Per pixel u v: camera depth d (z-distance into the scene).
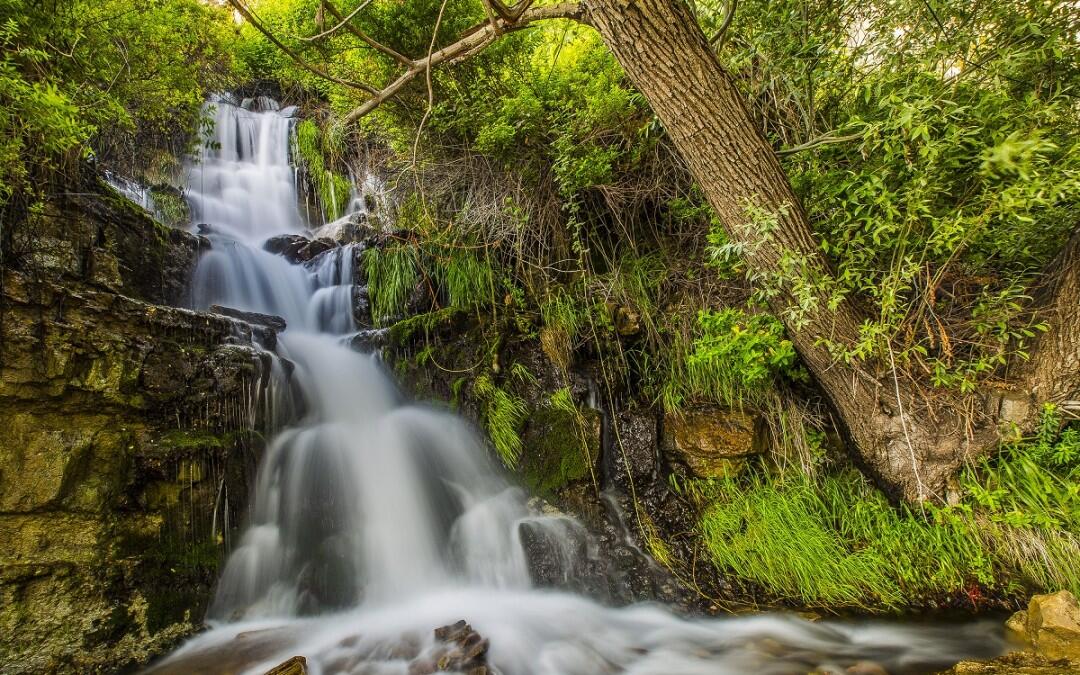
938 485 3.64
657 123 4.16
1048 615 2.99
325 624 3.47
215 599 3.41
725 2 3.80
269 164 9.45
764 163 3.07
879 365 3.50
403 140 5.30
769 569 3.77
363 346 5.78
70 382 3.12
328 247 7.37
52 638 2.78
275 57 9.20
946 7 3.12
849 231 3.38
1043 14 2.88
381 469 4.49
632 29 2.81
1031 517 3.41
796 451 4.23
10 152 3.05
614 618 3.60
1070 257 3.19
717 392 4.45
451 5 4.48
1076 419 3.39
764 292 3.43
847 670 2.87
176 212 7.21
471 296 5.43
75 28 3.86
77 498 3.04
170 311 3.82
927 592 3.51
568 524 4.16
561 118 4.69
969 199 3.03
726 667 3.00
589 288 5.01
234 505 3.68
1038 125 2.76
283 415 4.52
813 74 3.67
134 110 5.47
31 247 3.40
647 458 4.46
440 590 3.97
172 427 3.58
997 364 3.47
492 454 4.76
